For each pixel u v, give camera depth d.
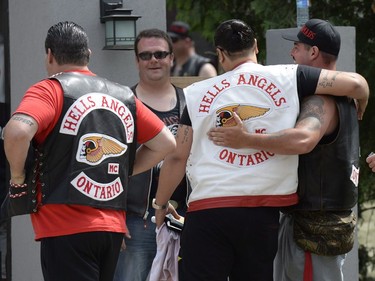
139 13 19.70
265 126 14.11
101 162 13.00
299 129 13.86
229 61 14.57
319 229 14.50
